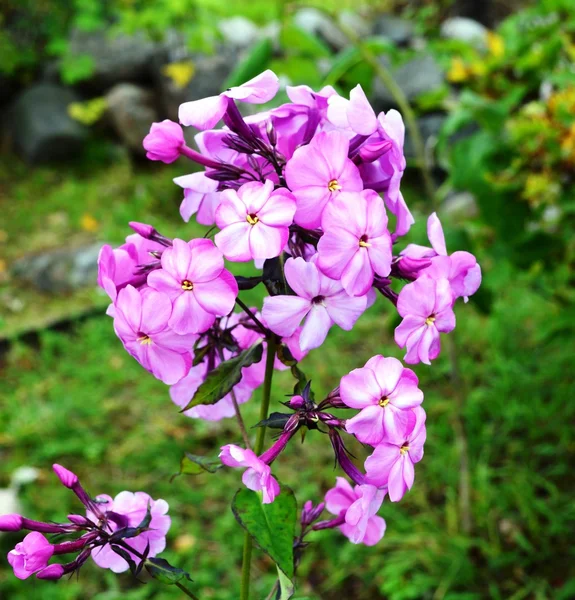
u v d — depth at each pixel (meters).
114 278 0.28
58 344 1.04
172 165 1.59
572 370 0.87
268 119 0.28
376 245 0.25
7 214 1.44
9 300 1.17
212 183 0.28
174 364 0.26
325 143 0.24
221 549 0.71
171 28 1.60
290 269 0.25
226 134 0.27
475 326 0.98
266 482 0.25
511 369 0.88
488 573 0.66
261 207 0.24
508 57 0.68
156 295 0.25
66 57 1.63
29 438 0.85
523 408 0.81
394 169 0.27
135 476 0.81
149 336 0.26
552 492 0.72
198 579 0.67
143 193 1.48
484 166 0.68
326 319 0.25
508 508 0.72
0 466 0.82
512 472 0.75
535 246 0.70
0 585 0.66
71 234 1.36
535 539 0.68
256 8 1.45
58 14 1.70
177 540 0.72
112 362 0.99
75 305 1.14
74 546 0.27
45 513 0.75
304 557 0.69
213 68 1.57
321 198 0.24
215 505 0.77
